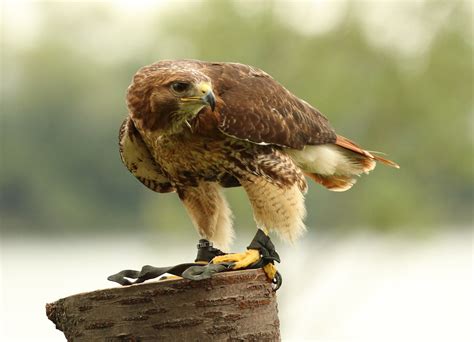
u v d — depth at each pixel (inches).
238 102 283.6
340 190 333.4
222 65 293.1
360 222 792.9
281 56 760.3
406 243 786.8
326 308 896.3
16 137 1555.1
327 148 315.6
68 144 1546.5
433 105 779.4
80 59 1670.8
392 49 776.9
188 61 286.7
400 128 792.3
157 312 245.4
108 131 1547.7
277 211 288.8
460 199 1098.7
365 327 888.9
